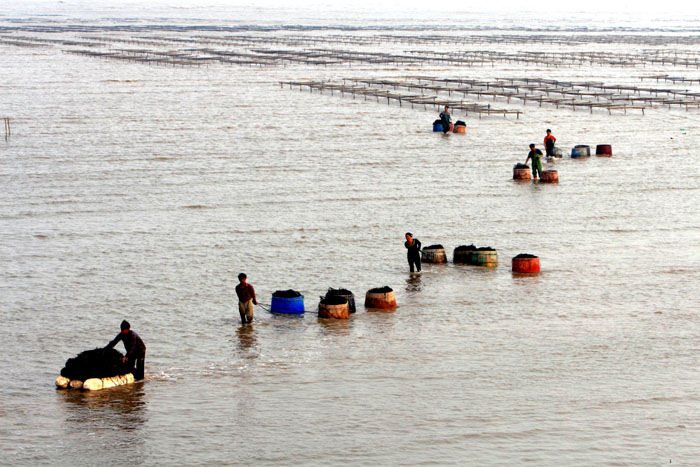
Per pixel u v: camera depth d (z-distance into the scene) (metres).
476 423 43.56
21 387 48.03
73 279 67.25
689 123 147.62
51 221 84.12
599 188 101.50
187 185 100.25
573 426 43.25
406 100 170.38
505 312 60.78
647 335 56.12
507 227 84.12
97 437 42.16
